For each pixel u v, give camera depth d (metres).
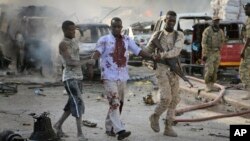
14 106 10.09
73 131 7.71
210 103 9.92
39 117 6.86
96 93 12.16
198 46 15.34
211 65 11.56
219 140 7.22
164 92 7.31
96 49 7.14
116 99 7.09
